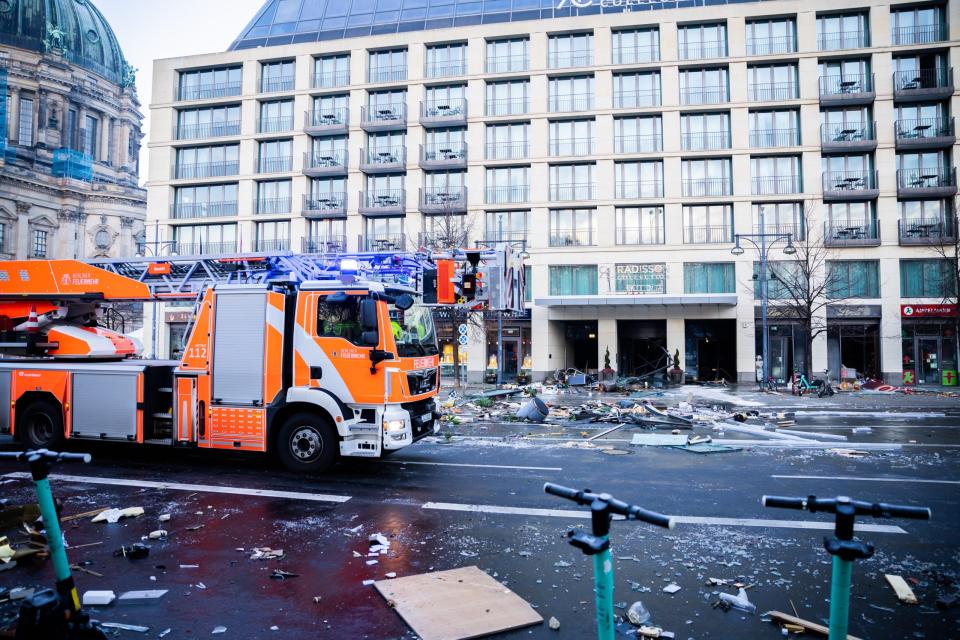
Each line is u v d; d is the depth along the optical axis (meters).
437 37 35.69
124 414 9.32
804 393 25.12
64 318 11.23
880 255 30.84
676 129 33.06
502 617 4.00
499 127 35.09
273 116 38.00
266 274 11.84
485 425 14.81
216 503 7.03
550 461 9.84
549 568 5.00
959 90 30.73
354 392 8.42
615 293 32.94
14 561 5.02
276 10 42.19
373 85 36.19
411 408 9.15
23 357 10.63
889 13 31.64
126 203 71.38
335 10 40.88
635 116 33.84
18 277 11.18
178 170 38.81
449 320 26.39
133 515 6.47
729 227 32.59
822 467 9.36
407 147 35.56
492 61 35.47
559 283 33.78
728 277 32.19
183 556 5.27
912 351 30.61
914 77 31.67
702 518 6.50
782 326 31.56
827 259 31.14
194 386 9.00
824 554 5.37
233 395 8.81
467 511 6.74
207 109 38.75
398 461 9.80
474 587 4.49
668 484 8.14
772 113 32.62
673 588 4.54
